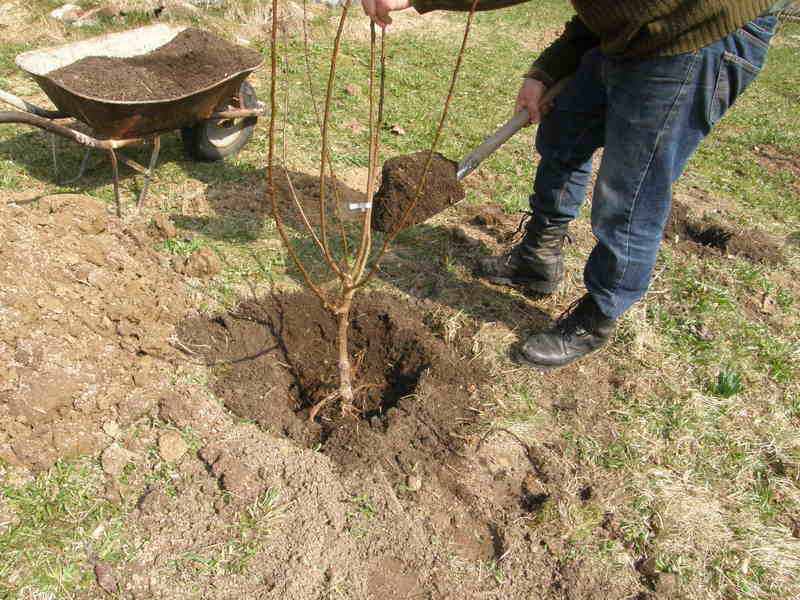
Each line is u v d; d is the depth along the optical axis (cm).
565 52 272
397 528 215
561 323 283
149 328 264
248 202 379
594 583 204
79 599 186
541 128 285
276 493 218
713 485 238
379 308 303
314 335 296
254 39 730
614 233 243
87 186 382
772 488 237
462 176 292
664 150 220
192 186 392
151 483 219
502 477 237
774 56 964
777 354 299
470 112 583
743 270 357
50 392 222
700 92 207
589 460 243
